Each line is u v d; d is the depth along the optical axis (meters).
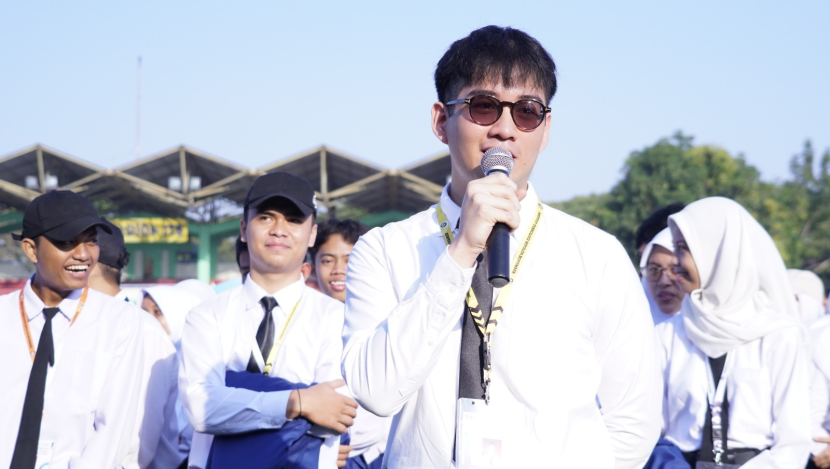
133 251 29.81
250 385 3.93
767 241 4.62
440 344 2.05
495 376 2.19
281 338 4.24
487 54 2.32
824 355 4.96
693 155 42.81
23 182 27.88
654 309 5.71
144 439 4.47
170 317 6.10
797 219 48.50
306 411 3.74
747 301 4.51
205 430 3.83
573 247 2.36
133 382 4.15
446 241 2.34
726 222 4.59
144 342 4.52
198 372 4.04
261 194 4.34
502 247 2.06
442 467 2.19
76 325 4.11
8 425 3.92
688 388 4.50
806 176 50.84
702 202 4.77
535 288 2.26
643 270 5.86
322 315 4.36
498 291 2.24
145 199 29.75
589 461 2.20
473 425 2.15
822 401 4.94
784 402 4.28
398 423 2.30
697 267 4.60
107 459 3.96
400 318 2.06
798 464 4.20
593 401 2.27
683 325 4.71
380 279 2.38
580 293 2.29
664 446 4.35
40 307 4.10
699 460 4.38
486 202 2.01
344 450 4.12
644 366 2.40
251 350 4.20
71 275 4.07
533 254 2.32
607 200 42.25
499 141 2.30
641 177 39.41
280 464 3.69
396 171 25.47
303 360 4.22
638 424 2.46
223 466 3.76
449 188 2.45
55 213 4.04
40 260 4.06
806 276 10.52
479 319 2.20
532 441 2.15
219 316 4.26
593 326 2.32
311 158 26.34
